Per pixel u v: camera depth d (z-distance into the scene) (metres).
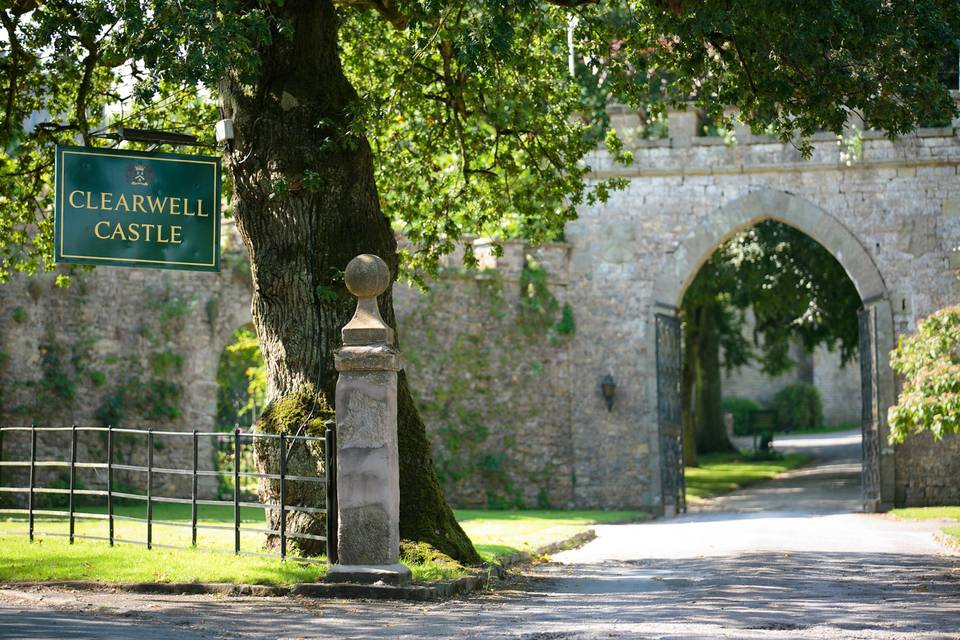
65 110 14.15
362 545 9.21
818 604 8.44
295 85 10.68
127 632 6.86
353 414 9.30
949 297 21.67
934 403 15.77
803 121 11.50
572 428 22.84
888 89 10.91
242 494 23.67
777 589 9.45
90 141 12.19
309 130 10.66
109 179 10.27
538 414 22.88
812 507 22.25
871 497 21.56
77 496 20.08
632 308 22.77
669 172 22.66
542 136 14.01
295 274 10.69
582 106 14.31
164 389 21.28
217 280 21.95
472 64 9.97
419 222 14.83
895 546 13.79
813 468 32.62
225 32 9.19
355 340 9.38
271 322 10.82
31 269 14.59
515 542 13.81
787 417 50.84
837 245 22.05
